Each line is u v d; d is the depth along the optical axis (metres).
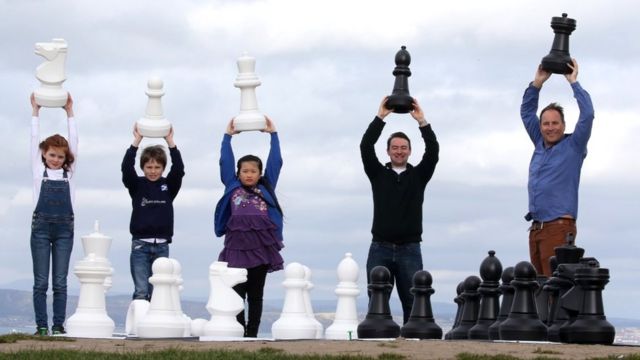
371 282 15.69
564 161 16.47
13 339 14.20
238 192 16.64
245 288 16.61
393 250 17.02
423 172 17.19
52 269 17.17
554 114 16.45
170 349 12.80
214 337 15.43
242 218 16.44
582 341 14.08
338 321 17.09
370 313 15.58
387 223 16.98
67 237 17.22
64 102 18.00
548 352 12.71
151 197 17.98
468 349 12.98
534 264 16.81
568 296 14.29
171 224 18.09
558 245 16.38
